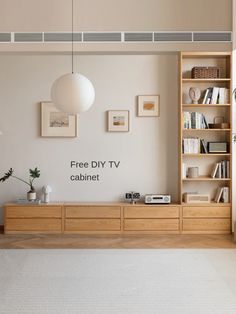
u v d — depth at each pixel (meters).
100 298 3.42
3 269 4.23
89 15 6.09
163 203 5.92
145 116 6.20
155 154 6.23
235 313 3.11
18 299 3.39
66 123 6.18
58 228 5.87
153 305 3.26
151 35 6.11
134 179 6.24
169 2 6.12
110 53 6.15
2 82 6.16
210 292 3.56
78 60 6.18
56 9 6.08
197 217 5.89
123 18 6.11
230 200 5.91
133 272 4.13
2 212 6.20
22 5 6.07
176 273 4.10
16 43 6.07
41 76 6.17
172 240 5.52
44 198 6.05
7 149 6.19
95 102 6.20
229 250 4.98
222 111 6.18
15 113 6.17
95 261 4.53
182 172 5.95
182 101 6.16
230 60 5.92
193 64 6.19
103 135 6.22
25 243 5.34
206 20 6.13
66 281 3.86
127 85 6.20
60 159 6.21
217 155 6.11
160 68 6.19
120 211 5.86
